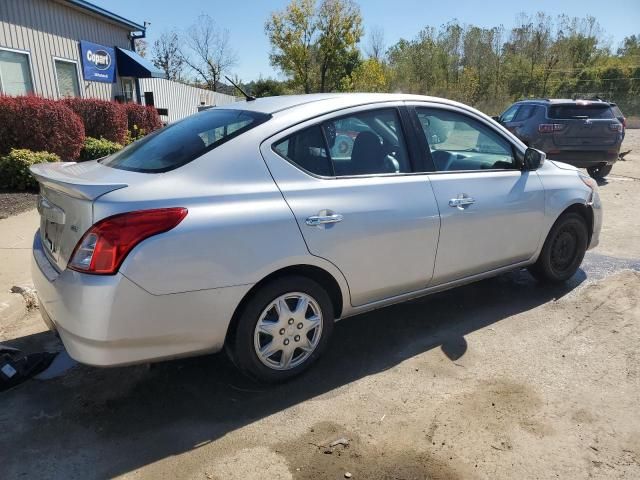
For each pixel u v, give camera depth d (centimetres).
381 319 424
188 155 295
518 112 1215
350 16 3991
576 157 1070
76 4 1327
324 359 359
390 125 362
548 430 281
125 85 1652
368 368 347
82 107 1241
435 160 381
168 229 262
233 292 282
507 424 286
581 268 542
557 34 4856
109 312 252
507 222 412
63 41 1331
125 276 252
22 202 796
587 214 489
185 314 271
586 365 347
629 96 4428
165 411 300
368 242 331
